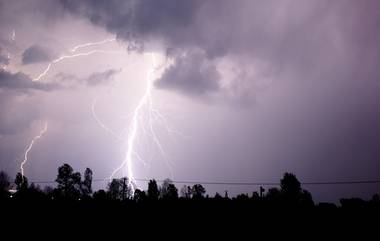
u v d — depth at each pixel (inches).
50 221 1218.0
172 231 1196.5
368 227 1201.4
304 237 1127.0
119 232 1161.4
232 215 1390.3
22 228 1123.9
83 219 1273.4
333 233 1159.0
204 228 1235.9
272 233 1177.4
